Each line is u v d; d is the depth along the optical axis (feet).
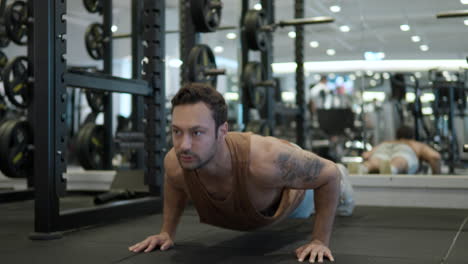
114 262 5.20
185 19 11.92
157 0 9.78
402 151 13.75
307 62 18.38
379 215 9.14
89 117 16.11
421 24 15.97
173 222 5.98
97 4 15.72
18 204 11.74
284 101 20.92
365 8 16.38
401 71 17.24
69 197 12.85
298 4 15.72
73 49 25.76
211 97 4.47
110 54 15.46
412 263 5.06
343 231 7.29
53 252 5.79
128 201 8.90
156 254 5.58
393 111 19.38
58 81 7.07
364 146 18.47
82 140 14.79
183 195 5.91
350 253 5.59
